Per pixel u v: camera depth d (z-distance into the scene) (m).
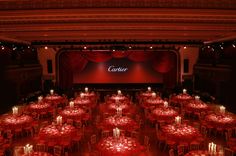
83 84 23.03
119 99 16.70
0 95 15.57
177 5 6.96
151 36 15.02
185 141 9.17
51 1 6.82
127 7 6.90
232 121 11.20
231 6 7.05
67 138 9.42
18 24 10.02
